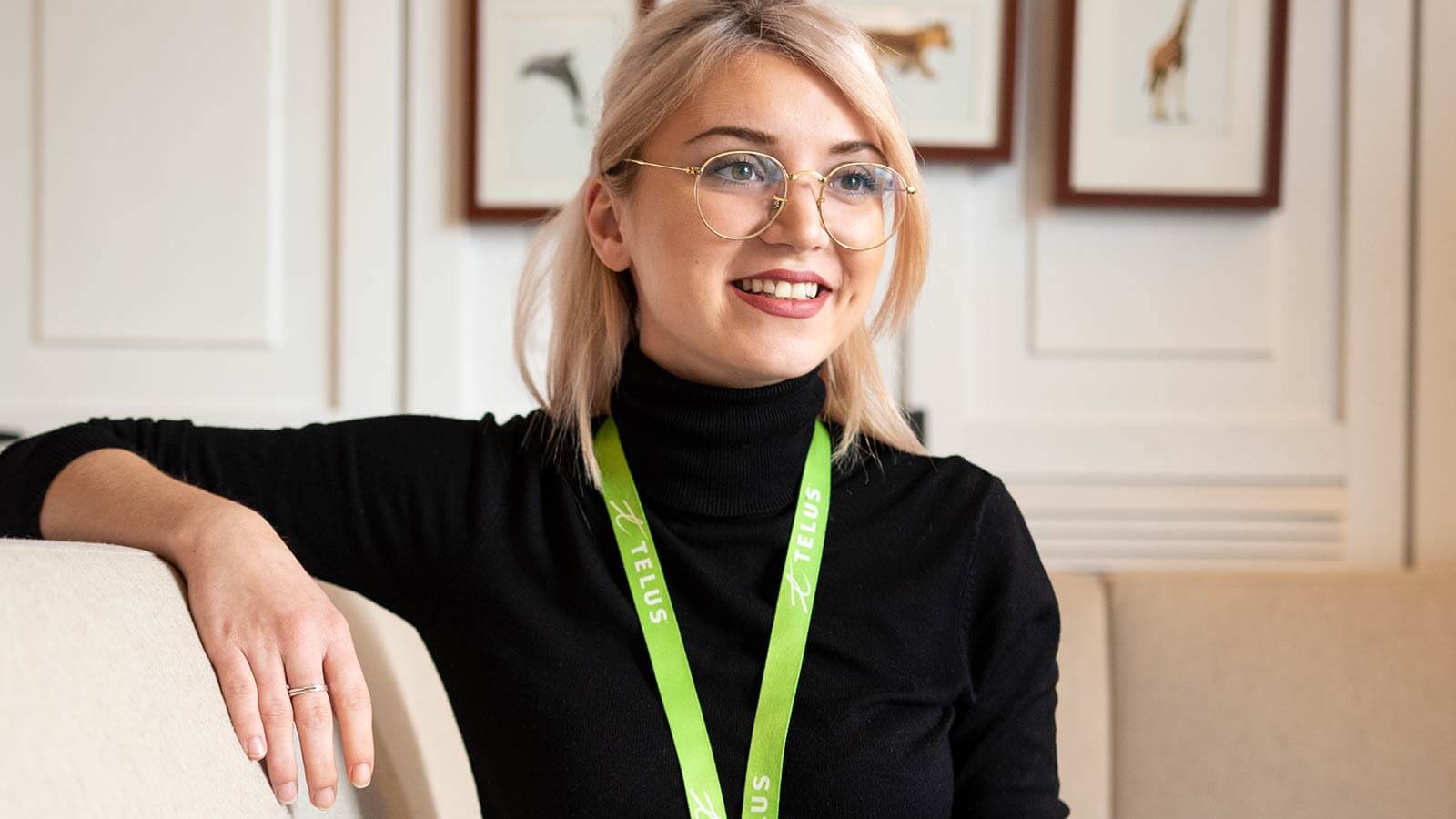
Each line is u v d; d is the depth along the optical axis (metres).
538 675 1.15
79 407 2.14
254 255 2.14
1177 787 1.60
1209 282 2.15
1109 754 1.63
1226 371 2.15
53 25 2.12
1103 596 1.69
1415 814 1.57
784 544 1.22
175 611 0.90
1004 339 2.14
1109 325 2.14
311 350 2.15
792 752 1.13
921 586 1.22
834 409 1.35
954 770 1.27
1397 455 2.12
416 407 2.13
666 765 1.12
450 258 2.12
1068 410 2.15
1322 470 2.13
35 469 1.09
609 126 1.21
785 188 1.13
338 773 1.01
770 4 1.16
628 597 1.19
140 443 1.22
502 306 2.14
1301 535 2.13
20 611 0.73
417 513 1.21
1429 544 2.11
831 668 1.17
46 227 2.13
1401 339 2.12
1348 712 1.60
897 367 2.13
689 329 1.15
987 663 1.25
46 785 0.66
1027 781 1.23
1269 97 2.10
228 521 0.97
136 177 2.13
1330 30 2.12
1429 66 2.09
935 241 2.13
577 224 1.31
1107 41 2.10
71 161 2.13
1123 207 2.10
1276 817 1.58
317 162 2.14
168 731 0.79
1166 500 2.12
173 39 2.13
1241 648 1.63
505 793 1.16
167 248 2.14
